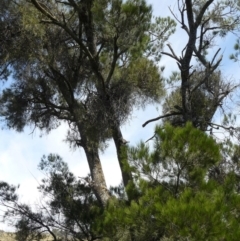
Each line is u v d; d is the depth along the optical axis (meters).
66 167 12.92
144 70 12.03
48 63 11.36
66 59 12.07
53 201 12.29
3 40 11.16
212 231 7.09
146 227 8.16
